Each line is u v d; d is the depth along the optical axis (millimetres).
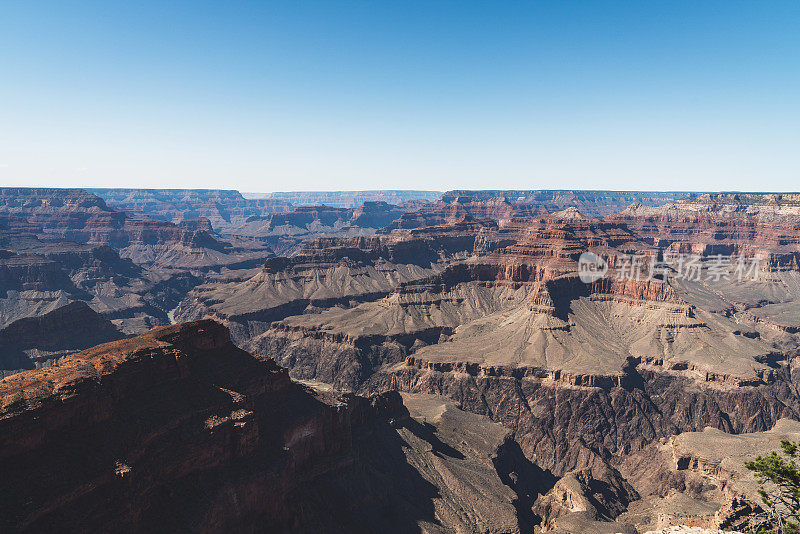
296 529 100812
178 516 83062
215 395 102875
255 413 103188
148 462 83750
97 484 74562
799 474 57312
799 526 60344
